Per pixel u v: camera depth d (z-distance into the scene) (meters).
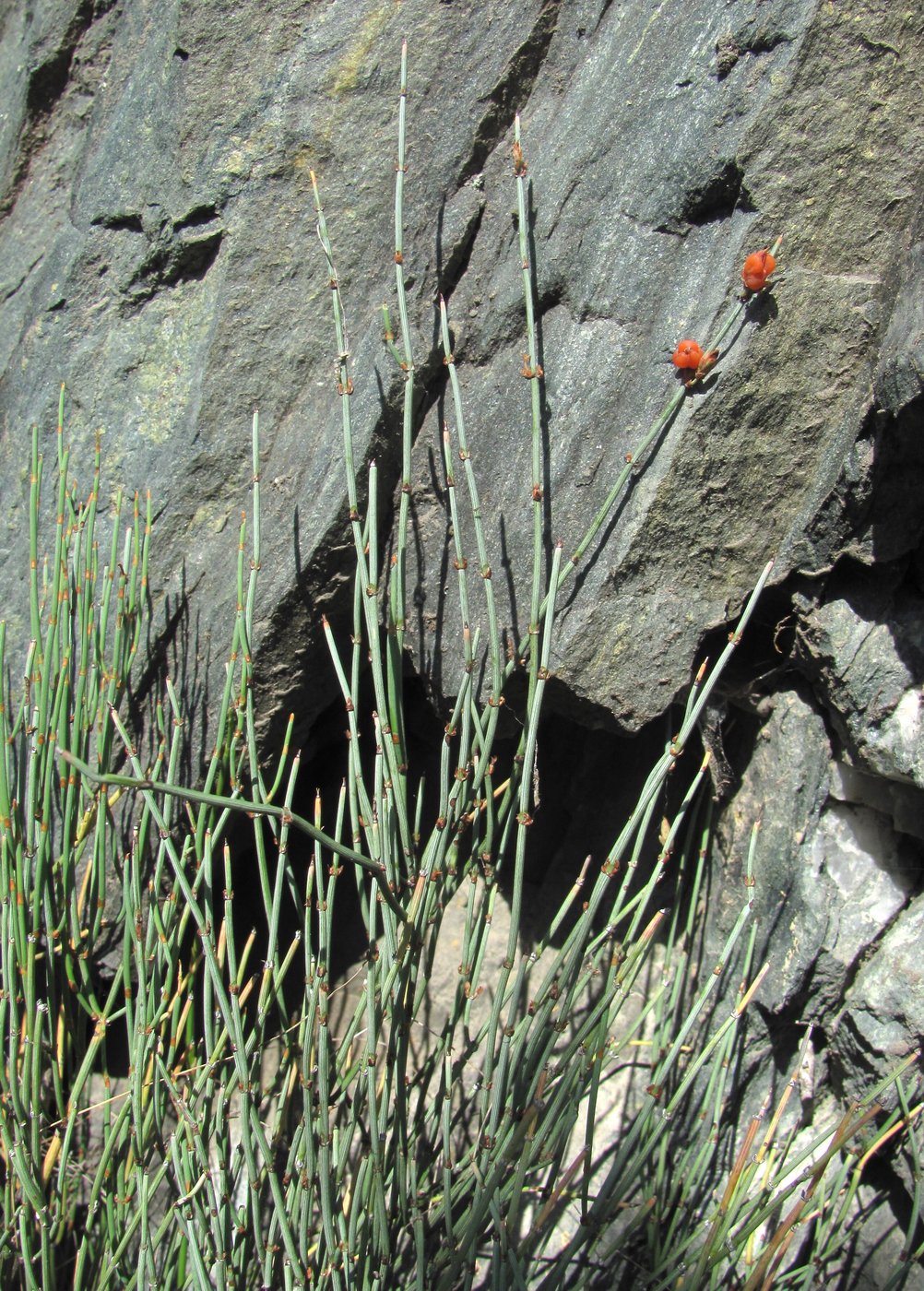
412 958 0.40
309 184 0.43
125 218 0.45
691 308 0.40
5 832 0.41
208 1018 0.39
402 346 0.42
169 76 0.44
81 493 0.45
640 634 0.41
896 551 0.41
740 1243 0.38
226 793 0.44
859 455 0.40
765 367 0.40
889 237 0.40
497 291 0.42
